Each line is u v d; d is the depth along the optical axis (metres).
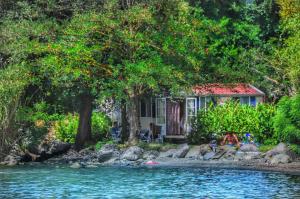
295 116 66.44
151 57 74.12
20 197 45.72
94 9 77.88
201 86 82.12
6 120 69.69
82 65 73.88
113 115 97.88
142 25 76.50
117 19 74.88
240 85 88.81
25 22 75.31
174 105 89.69
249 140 74.81
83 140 81.12
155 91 77.50
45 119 82.75
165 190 48.38
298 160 65.69
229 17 104.44
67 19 79.38
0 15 81.44
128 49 75.81
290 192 46.69
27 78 73.56
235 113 76.31
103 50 76.56
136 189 48.97
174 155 70.94
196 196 45.47
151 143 78.19
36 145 73.19
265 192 46.78
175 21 77.19
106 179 55.00
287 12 86.25
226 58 90.62
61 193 47.34
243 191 47.44
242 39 101.81
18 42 74.19
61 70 72.69
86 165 66.62
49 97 91.81
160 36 75.94
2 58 81.00
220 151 70.50
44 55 78.75
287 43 81.88
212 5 100.88
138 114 77.69
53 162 70.56
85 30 73.56
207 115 78.69
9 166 66.31
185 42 77.19
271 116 74.44
